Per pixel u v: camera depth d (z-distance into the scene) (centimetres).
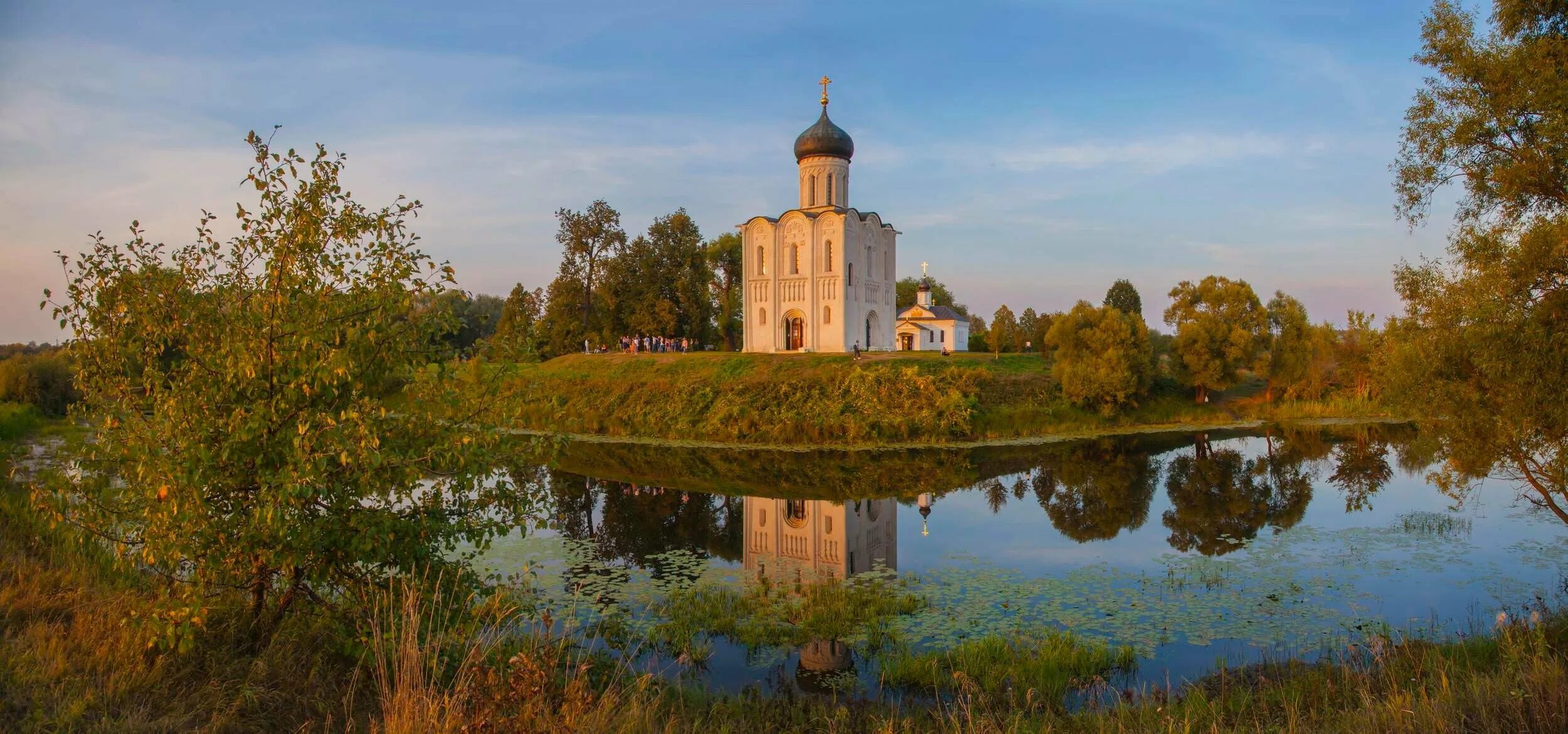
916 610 1534
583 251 6888
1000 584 1688
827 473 3278
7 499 1515
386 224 1045
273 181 977
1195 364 5169
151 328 955
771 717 1079
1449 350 1584
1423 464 3300
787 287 5972
